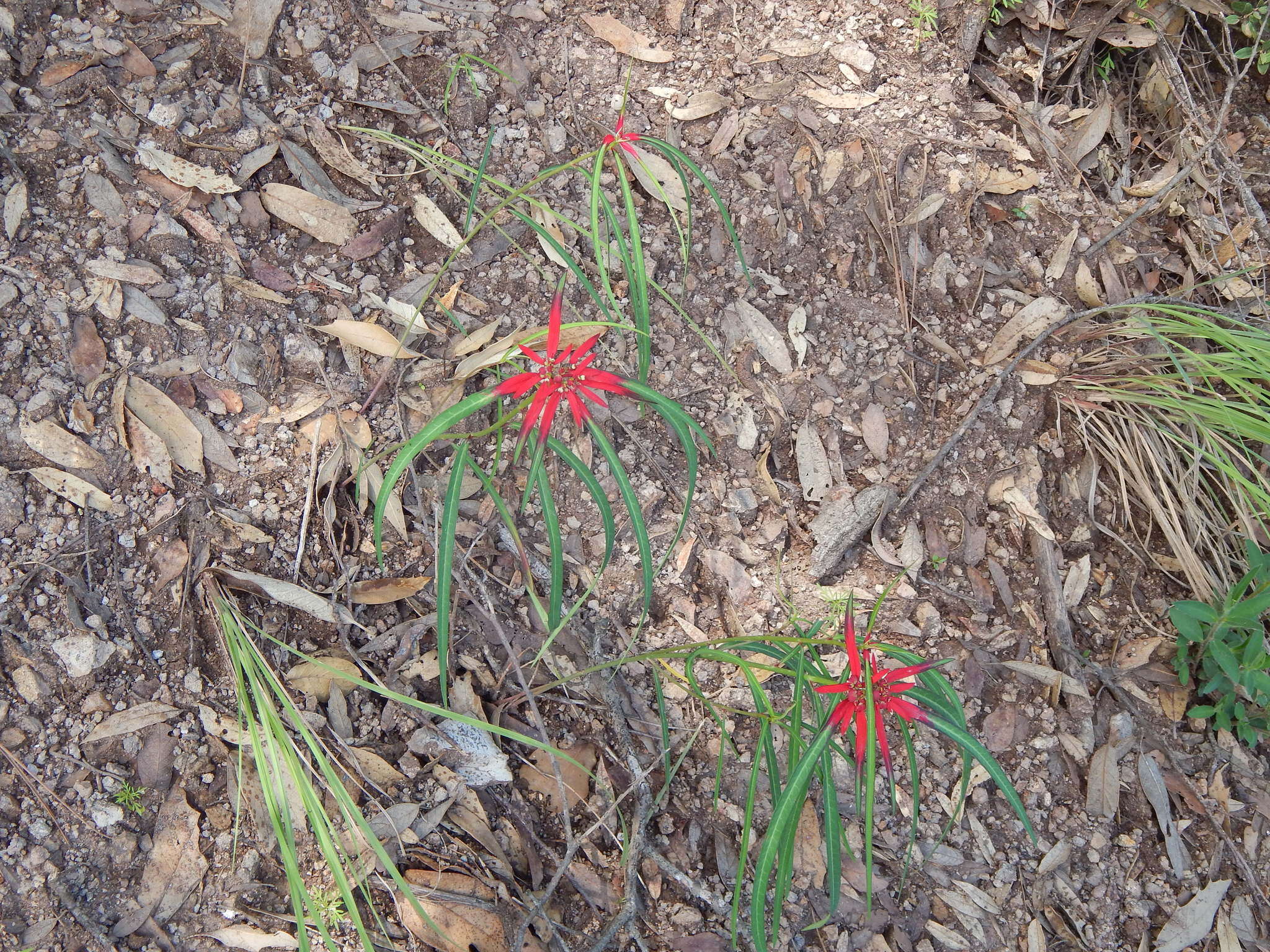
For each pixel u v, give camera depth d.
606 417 0.75
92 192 0.70
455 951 0.64
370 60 0.78
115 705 0.65
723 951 0.67
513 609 0.72
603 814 0.69
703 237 0.80
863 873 0.70
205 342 0.71
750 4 0.86
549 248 0.77
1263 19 0.90
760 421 0.78
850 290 0.81
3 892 0.61
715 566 0.75
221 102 0.74
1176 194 0.89
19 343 0.67
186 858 0.63
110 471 0.67
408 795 0.67
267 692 0.66
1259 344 0.77
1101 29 0.90
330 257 0.74
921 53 0.87
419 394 0.73
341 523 0.71
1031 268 0.84
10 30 0.71
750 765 0.72
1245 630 0.74
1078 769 0.74
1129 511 0.80
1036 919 0.71
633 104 0.82
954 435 0.79
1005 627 0.76
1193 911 0.72
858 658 0.54
